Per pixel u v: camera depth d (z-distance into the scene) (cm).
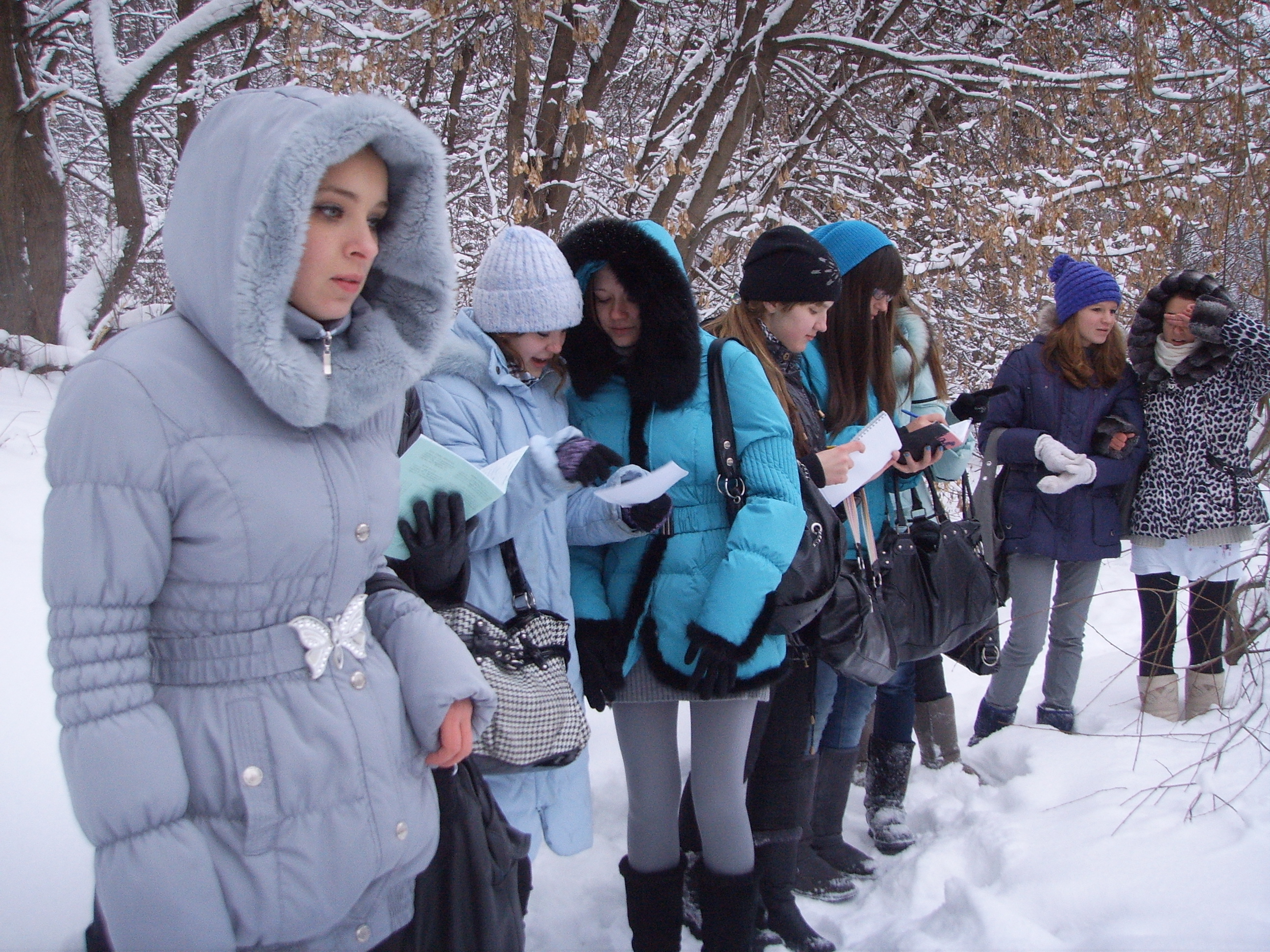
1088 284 342
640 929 220
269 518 123
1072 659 350
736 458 219
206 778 121
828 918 255
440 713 139
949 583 278
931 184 671
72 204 1252
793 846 246
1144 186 648
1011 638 351
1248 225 473
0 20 830
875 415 288
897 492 289
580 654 218
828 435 280
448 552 176
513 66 668
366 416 133
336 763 128
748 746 249
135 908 112
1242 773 265
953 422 315
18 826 211
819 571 223
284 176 115
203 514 120
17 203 846
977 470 621
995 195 661
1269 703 313
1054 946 211
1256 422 361
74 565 113
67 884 200
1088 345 352
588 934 247
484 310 204
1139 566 356
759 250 254
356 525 133
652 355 216
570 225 741
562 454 185
